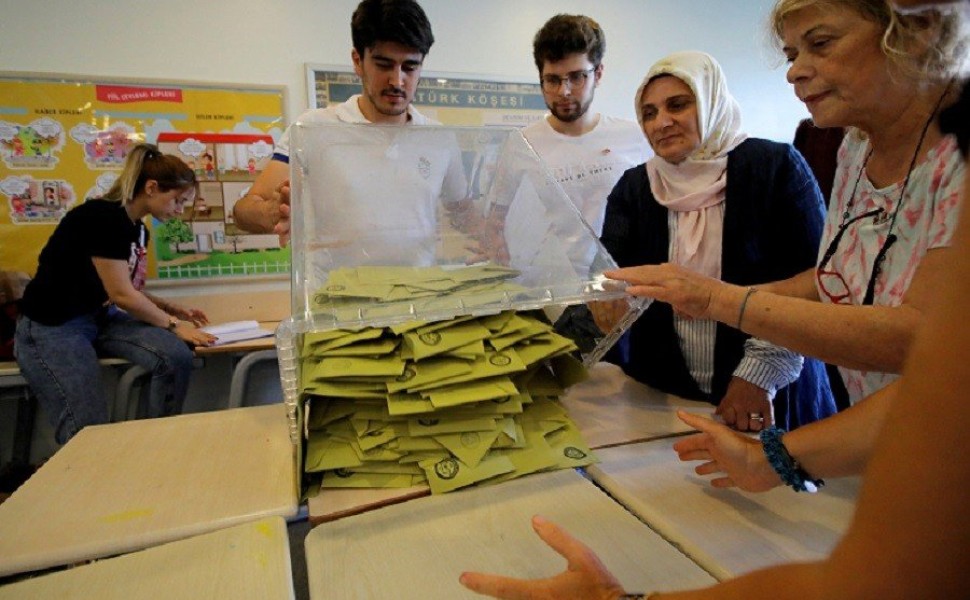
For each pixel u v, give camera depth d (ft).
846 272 2.72
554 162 6.12
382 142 3.40
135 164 6.38
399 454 2.46
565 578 1.39
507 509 2.24
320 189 3.19
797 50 2.40
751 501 2.32
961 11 1.92
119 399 6.66
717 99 3.62
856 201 2.68
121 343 6.47
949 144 2.05
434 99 8.59
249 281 8.20
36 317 6.10
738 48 10.05
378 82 4.75
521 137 3.68
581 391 3.67
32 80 6.98
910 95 2.22
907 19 2.00
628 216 4.17
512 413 2.62
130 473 2.56
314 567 1.92
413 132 3.50
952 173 2.02
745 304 2.40
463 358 2.51
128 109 7.38
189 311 7.45
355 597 1.78
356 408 2.55
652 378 3.76
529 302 2.57
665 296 2.56
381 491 2.37
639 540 2.04
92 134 7.30
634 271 2.68
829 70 2.27
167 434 3.01
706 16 9.76
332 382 2.39
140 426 3.12
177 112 7.55
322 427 2.54
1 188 7.09
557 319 3.00
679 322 3.65
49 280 6.12
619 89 9.50
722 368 3.45
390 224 3.17
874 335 2.03
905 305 2.02
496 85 8.85
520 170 3.52
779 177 3.50
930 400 0.70
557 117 6.05
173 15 7.36
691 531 2.11
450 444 2.47
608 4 9.20
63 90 7.11
